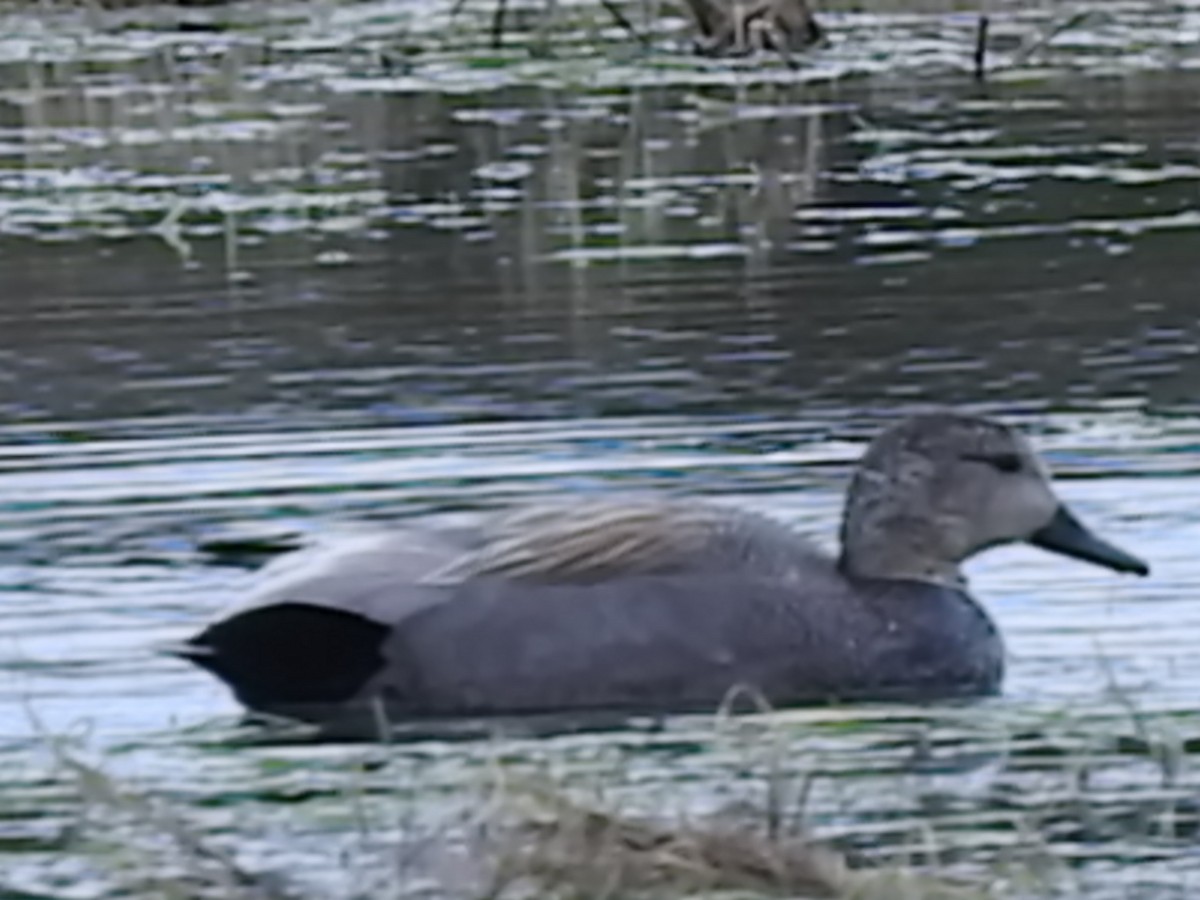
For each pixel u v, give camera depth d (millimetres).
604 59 29062
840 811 9477
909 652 11328
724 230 20656
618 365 16281
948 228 20469
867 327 17203
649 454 14164
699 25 29453
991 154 23438
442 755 10320
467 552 11414
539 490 13438
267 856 9086
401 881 8852
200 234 21062
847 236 20266
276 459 14109
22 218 21891
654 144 24562
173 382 16062
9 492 13516
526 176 23172
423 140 25000
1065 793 9609
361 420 14953
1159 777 9758
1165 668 11062
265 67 29109
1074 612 11797
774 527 11727
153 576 12203
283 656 11117
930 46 29594
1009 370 16000
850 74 28000
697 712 11047
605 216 21344
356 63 29203
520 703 11078
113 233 21203
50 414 15273
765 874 8805
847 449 14234
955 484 11664
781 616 11328
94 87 28109
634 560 11383
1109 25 30703
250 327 17625
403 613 11117
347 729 10750
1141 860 8930
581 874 8859
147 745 10375
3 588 12070
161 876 8898
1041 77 27516
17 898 8727
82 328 17750
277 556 12242
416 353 16703
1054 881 8742
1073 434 14430
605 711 11094
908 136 24422
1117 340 16719
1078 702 10750
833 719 10758
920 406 15164
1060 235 20062
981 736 10398
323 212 21812
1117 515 12906
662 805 9500
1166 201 21234
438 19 31750
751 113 25953
